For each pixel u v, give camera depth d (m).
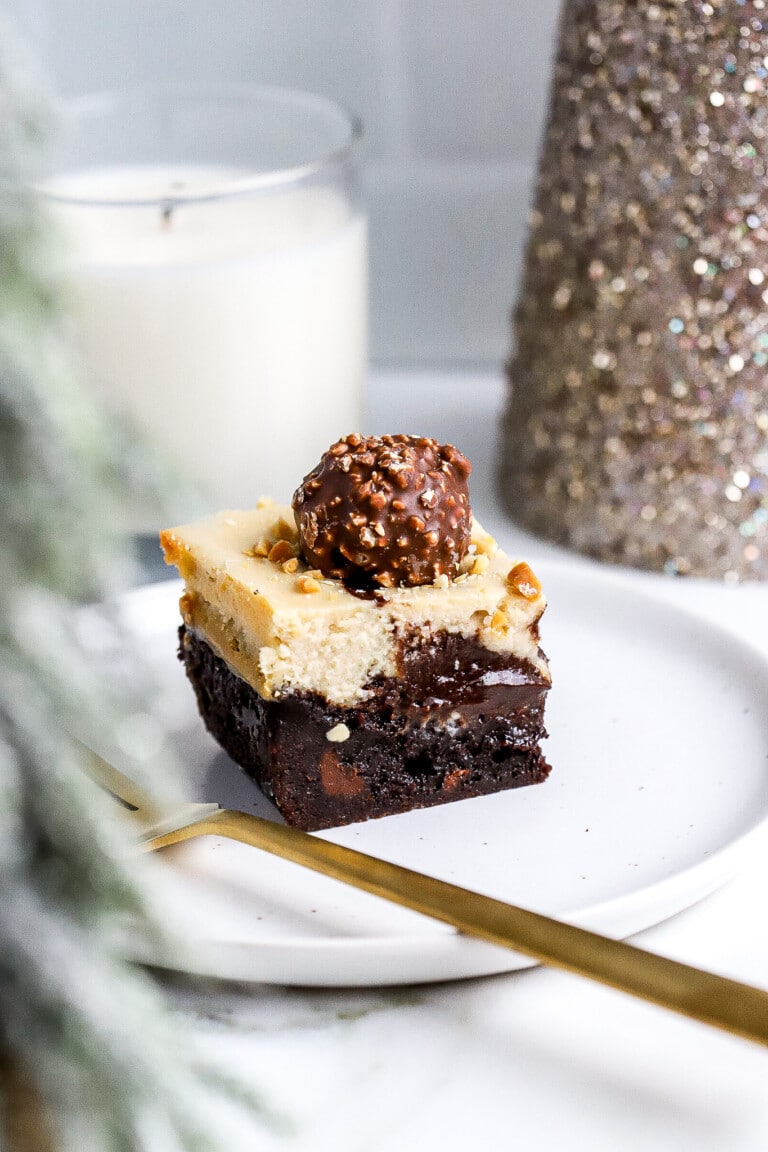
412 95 0.51
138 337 0.42
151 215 0.43
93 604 0.19
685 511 0.43
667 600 0.40
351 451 0.36
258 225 0.43
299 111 0.47
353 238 0.45
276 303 0.43
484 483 0.49
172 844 0.34
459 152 0.52
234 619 0.36
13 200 0.17
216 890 0.33
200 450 0.43
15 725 0.18
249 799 0.36
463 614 0.36
